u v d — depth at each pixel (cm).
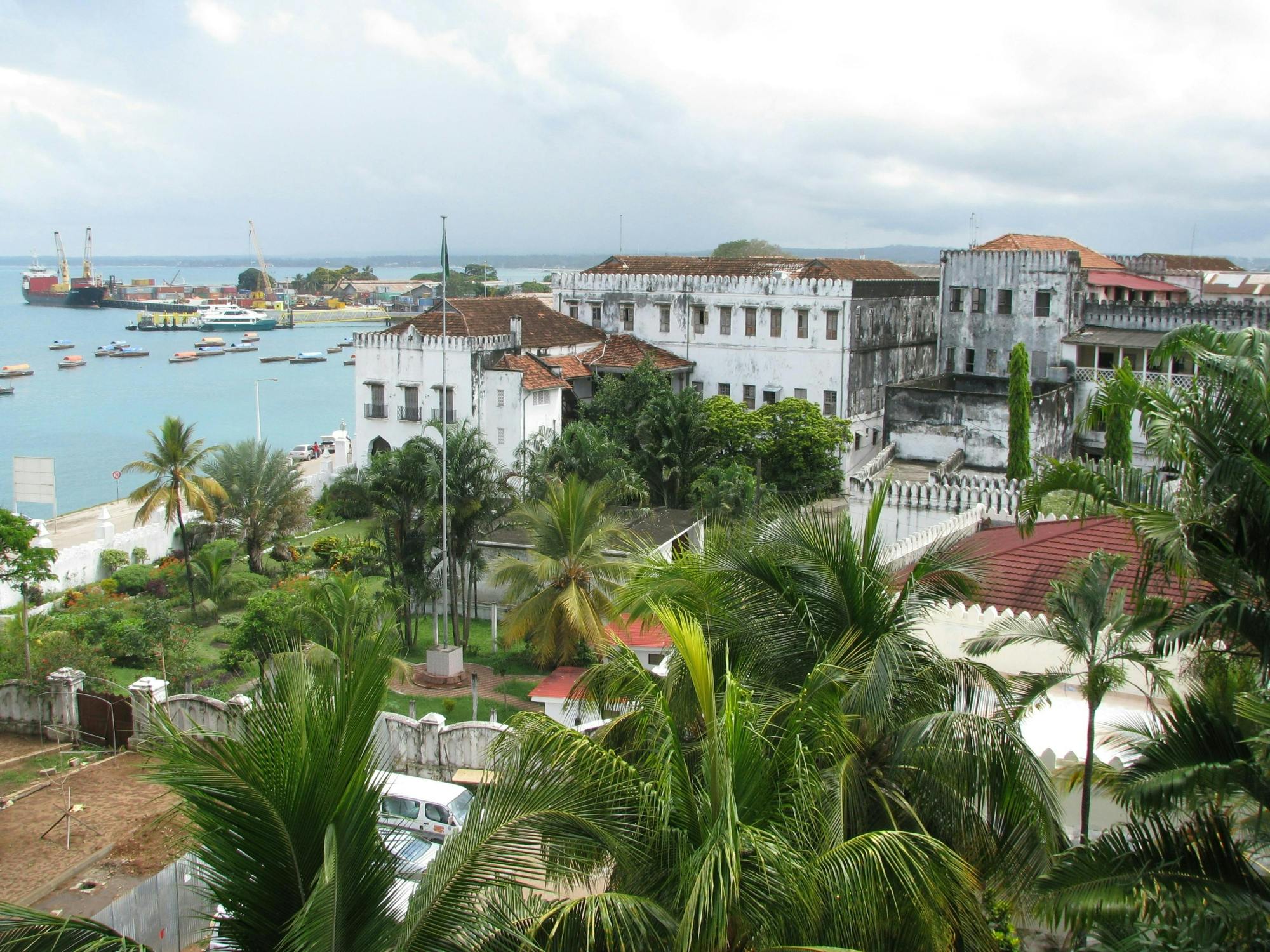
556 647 3762
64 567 4903
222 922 1004
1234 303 7462
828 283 6662
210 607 4606
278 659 1080
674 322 7275
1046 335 6288
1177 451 1464
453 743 2634
